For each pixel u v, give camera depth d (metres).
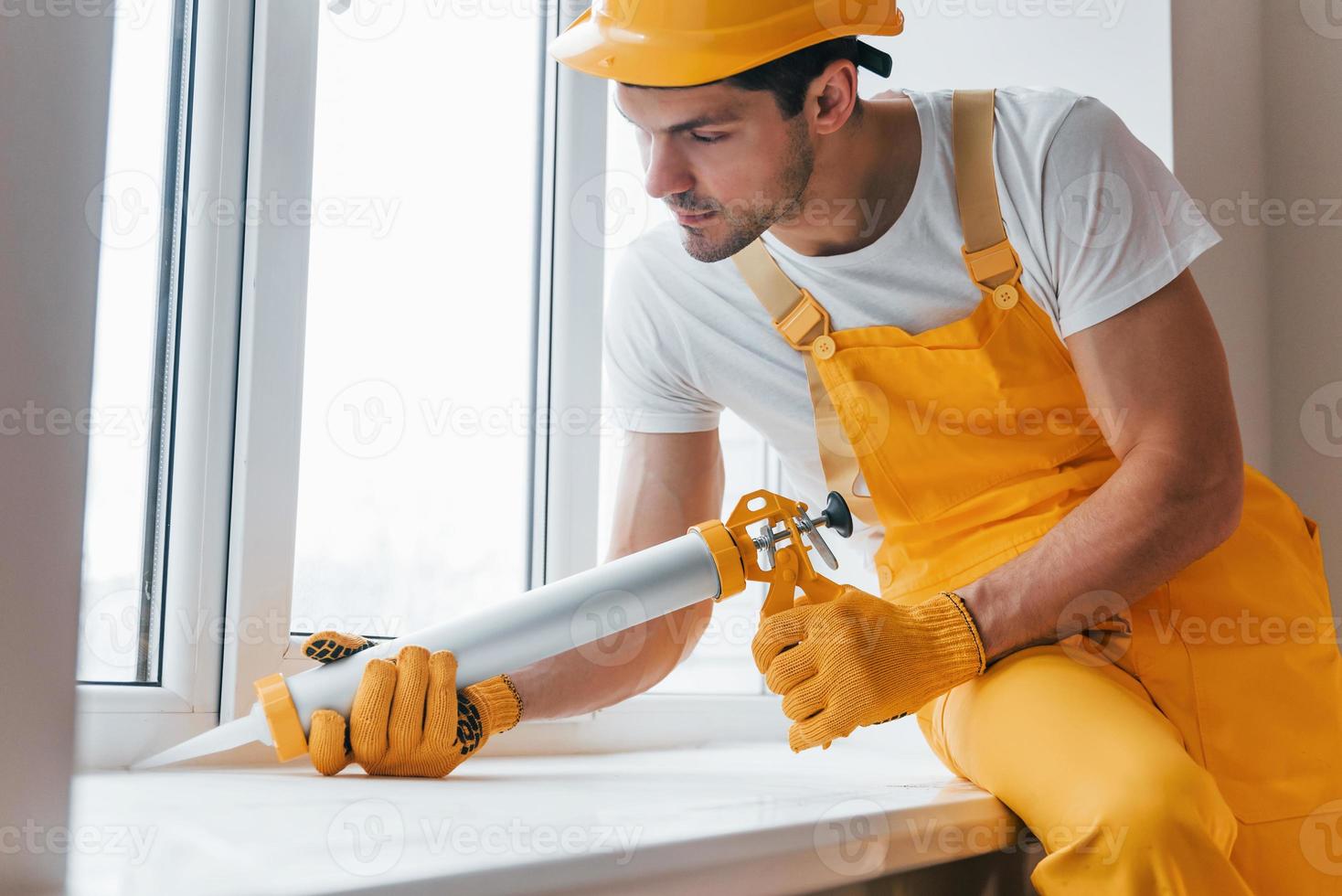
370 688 0.84
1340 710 0.93
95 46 0.44
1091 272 0.93
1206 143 1.43
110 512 1.01
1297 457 1.50
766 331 1.09
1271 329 1.53
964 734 0.90
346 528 1.19
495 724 0.92
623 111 0.90
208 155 1.04
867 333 1.03
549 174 1.38
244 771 0.94
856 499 1.09
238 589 1.03
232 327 1.05
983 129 1.00
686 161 0.90
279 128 1.07
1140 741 0.76
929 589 1.02
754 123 0.89
